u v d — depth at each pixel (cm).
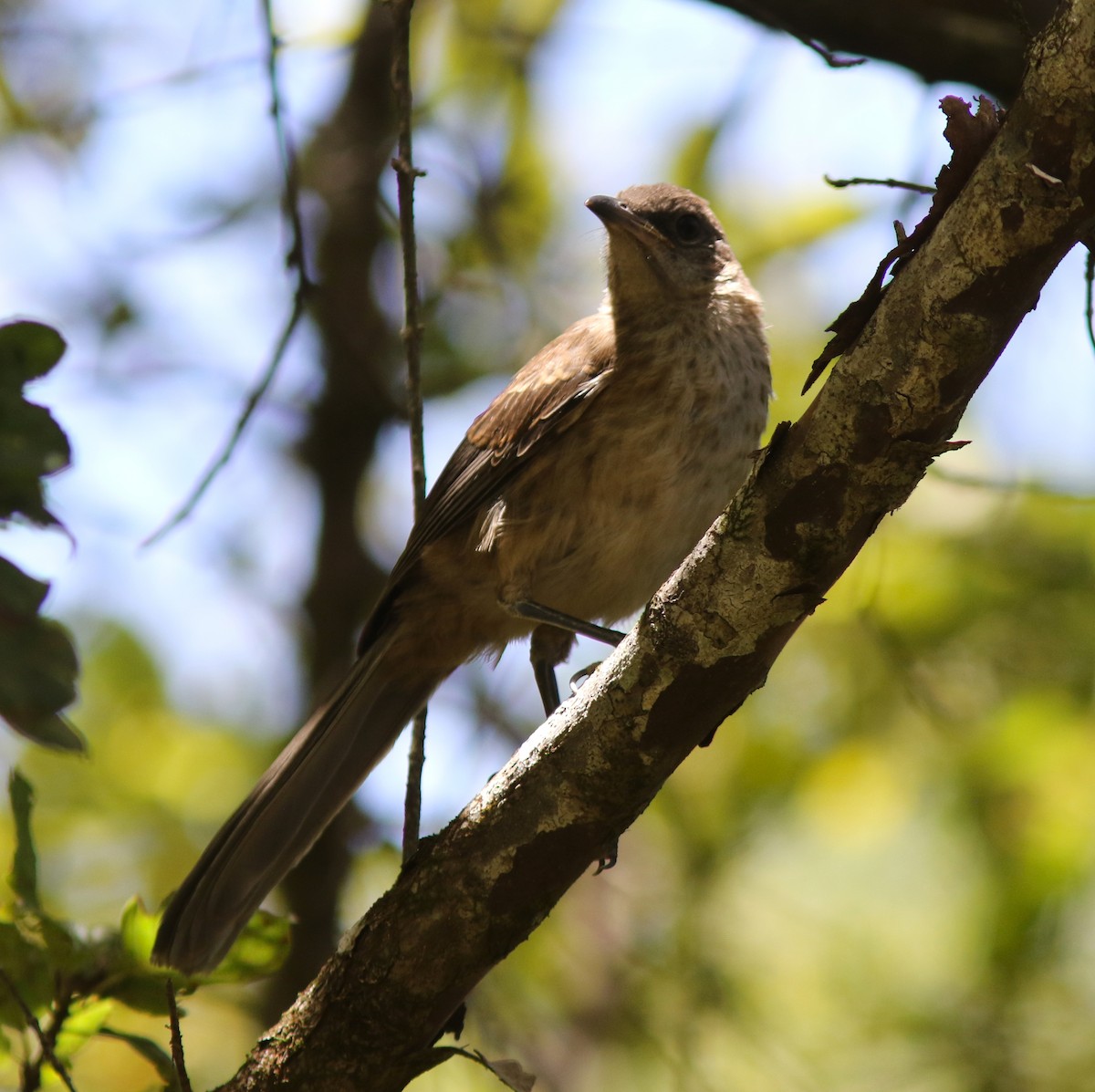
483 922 600
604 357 877
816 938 1134
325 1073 614
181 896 780
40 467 533
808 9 979
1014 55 963
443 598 911
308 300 802
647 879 1161
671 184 980
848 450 513
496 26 1249
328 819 862
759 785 1105
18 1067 647
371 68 1274
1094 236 557
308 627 1236
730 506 542
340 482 1254
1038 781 1048
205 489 755
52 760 1170
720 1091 1030
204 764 1202
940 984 1099
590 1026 1084
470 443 910
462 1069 1012
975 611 1078
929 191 609
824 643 1115
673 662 562
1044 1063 1028
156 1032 1024
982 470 1109
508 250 1249
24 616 497
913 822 1088
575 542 877
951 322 484
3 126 1245
